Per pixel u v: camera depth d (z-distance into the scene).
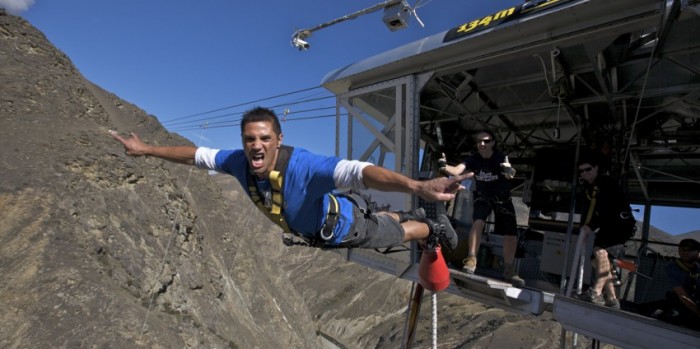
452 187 1.89
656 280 6.66
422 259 3.32
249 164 2.74
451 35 6.64
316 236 2.75
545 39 5.67
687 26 5.01
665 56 5.56
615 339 4.60
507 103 8.61
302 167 2.48
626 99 7.07
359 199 2.96
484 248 8.31
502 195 6.30
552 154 8.00
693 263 5.04
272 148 2.52
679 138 8.01
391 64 7.45
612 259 5.13
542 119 9.40
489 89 8.30
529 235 8.79
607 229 5.20
